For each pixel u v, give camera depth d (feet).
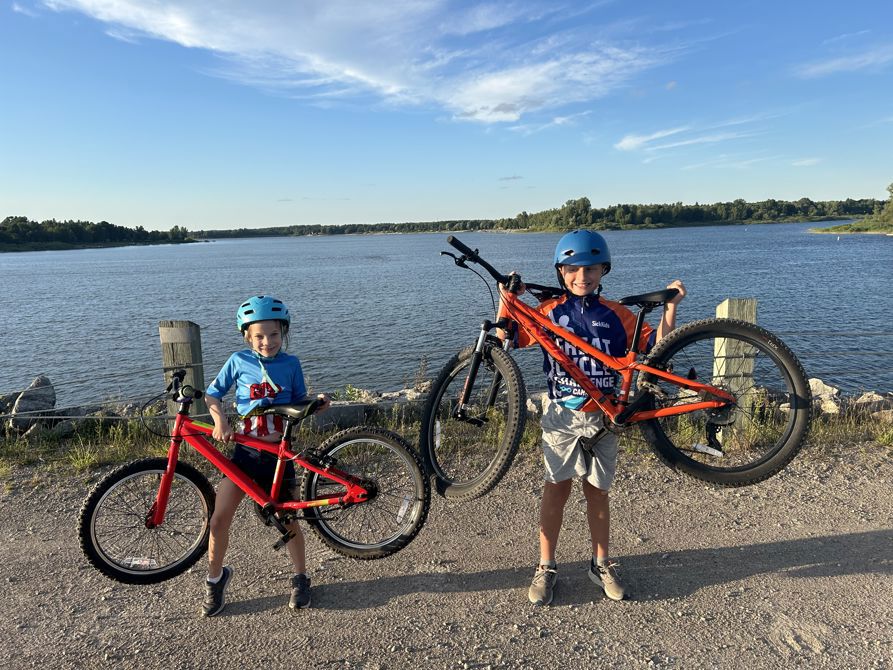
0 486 15.83
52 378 56.29
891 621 9.48
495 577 11.20
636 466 16.28
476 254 11.22
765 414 17.60
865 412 20.52
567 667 8.65
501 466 10.60
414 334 72.38
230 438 10.44
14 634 9.70
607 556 10.83
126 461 17.21
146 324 88.84
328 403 10.62
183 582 11.28
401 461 12.44
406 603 10.41
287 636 9.55
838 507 13.66
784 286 110.63
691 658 8.79
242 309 11.05
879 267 149.18
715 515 13.50
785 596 10.30
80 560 12.06
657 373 10.37
